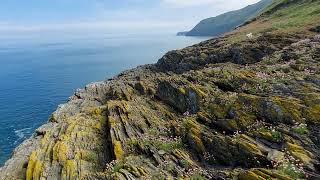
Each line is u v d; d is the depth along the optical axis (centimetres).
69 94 14400
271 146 2141
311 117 2230
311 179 1802
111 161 2611
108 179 2284
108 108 3519
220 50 5625
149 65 7931
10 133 9069
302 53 3706
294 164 1931
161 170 2253
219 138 2342
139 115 3250
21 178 2766
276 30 6222
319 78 2659
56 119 4200
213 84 3278
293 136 2133
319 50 3609
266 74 3155
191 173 2158
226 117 2617
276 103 2422
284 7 9456
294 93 2545
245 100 2612
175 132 2716
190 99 3200
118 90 4575
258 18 9800
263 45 5028
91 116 3538
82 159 2762
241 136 2300
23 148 3281
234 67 4175
